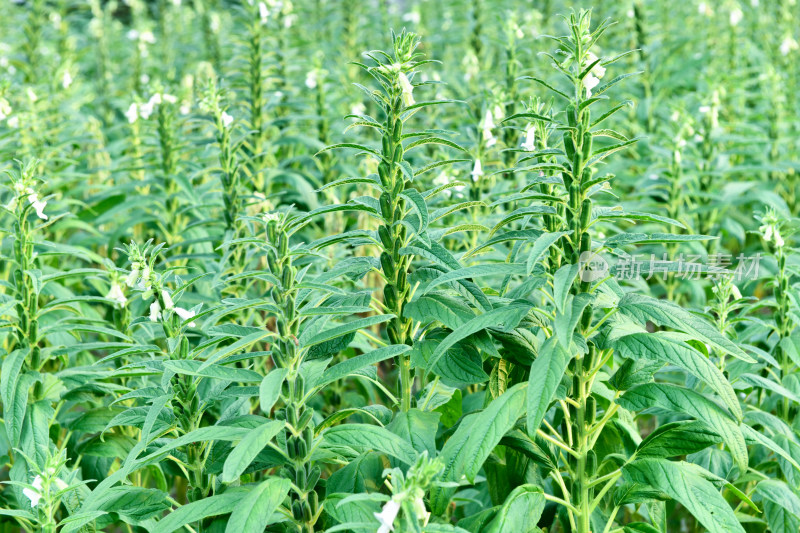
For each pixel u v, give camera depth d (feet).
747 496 11.02
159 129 17.74
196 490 9.61
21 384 10.85
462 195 14.79
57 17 30.86
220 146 15.31
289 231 8.97
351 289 15.51
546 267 10.35
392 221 9.60
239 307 8.55
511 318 8.70
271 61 22.24
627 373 9.62
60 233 19.12
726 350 8.32
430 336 10.05
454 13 31.86
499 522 8.46
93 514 8.89
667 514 13.14
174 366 8.46
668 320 8.50
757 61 28.55
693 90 27.35
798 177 21.29
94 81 33.19
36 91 21.09
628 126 22.43
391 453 8.43
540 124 10.41
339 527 7.64
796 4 29.09
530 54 21.94
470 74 23.50
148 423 8.61
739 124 20.65
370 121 9.43
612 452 10.94
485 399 10.94
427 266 10.11
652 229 18.51
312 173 20.68
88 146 23.67
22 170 11.23
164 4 37.81
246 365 13.83
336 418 9.45
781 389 10.28
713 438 9.16
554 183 9.60
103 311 17.93
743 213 21.59
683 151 19.90
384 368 18.20
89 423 11.34
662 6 30.19
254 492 8.14
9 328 12.57
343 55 27.50
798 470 9.66
